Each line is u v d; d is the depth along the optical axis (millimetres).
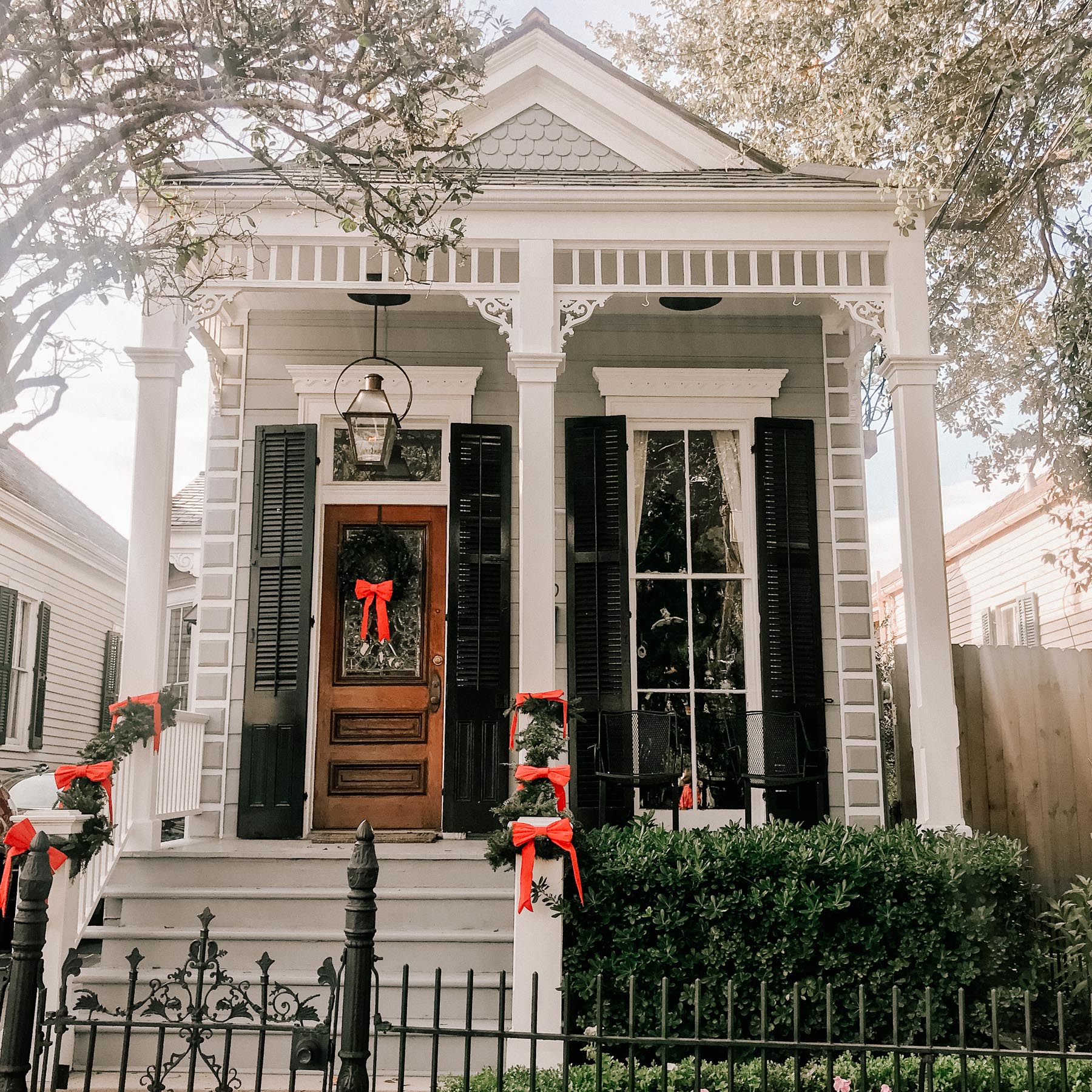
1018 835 7039
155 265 5062
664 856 5027
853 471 7859
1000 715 7152
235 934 5570
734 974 4906
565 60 7535
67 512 15281
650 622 7676
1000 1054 3230
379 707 7594
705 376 7844
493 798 7113
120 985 5316
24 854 5020
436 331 7930
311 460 7598
